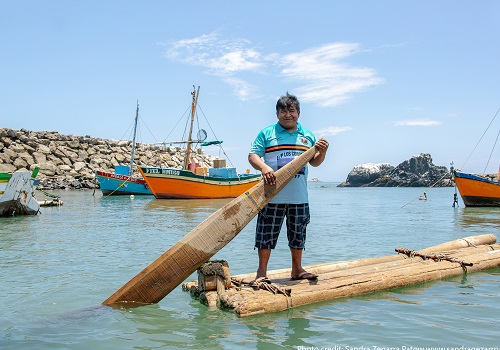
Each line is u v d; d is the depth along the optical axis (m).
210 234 4.82
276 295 4.68
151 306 4.75
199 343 3.75
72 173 48.22
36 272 6.54
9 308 4.74
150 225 13.70
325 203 32.31
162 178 29.84
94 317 4.42
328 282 5.16
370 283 5.23
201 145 33.31
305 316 4.40
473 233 12.02
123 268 6.84
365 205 29.08
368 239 10.59
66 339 3.86
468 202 26.00
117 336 3.91
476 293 5.23
